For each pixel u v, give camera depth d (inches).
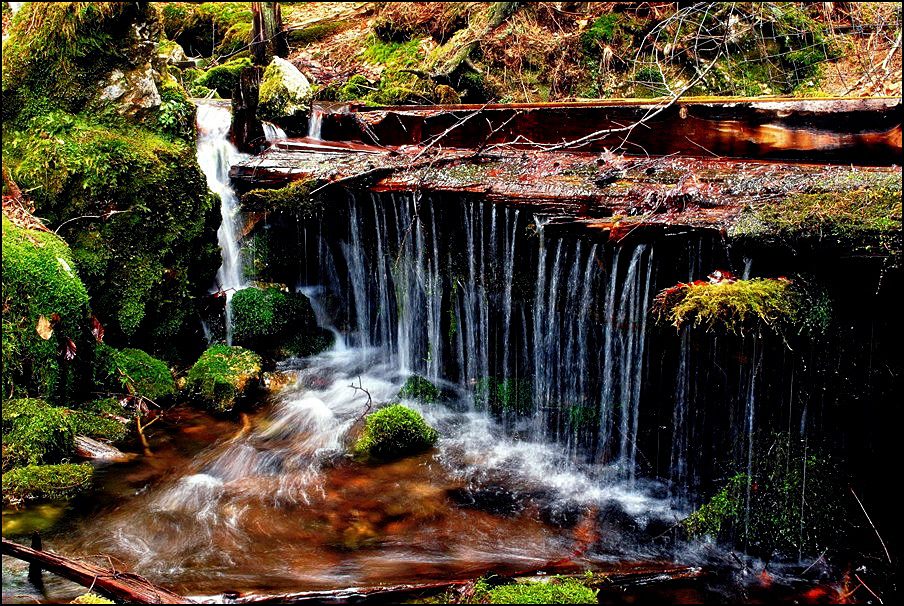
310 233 237.8
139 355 198.7
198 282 223.0
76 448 166.2
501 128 218.8
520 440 186.5
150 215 201.8
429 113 233.8
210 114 258.7
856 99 158.4
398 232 210.8
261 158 236.1
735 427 145.8
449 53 332.2
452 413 200.4
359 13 411.8
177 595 112.3
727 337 140.9
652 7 319.9
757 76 298.8
